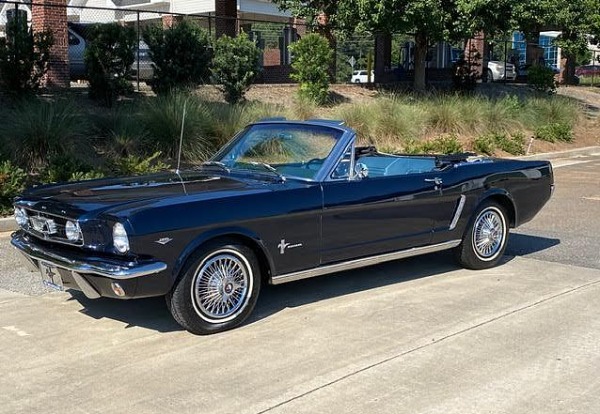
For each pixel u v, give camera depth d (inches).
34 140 449.4
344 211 240.1
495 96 972.6
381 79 1047.0
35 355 200.4
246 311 222.2
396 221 257.3
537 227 387.2
